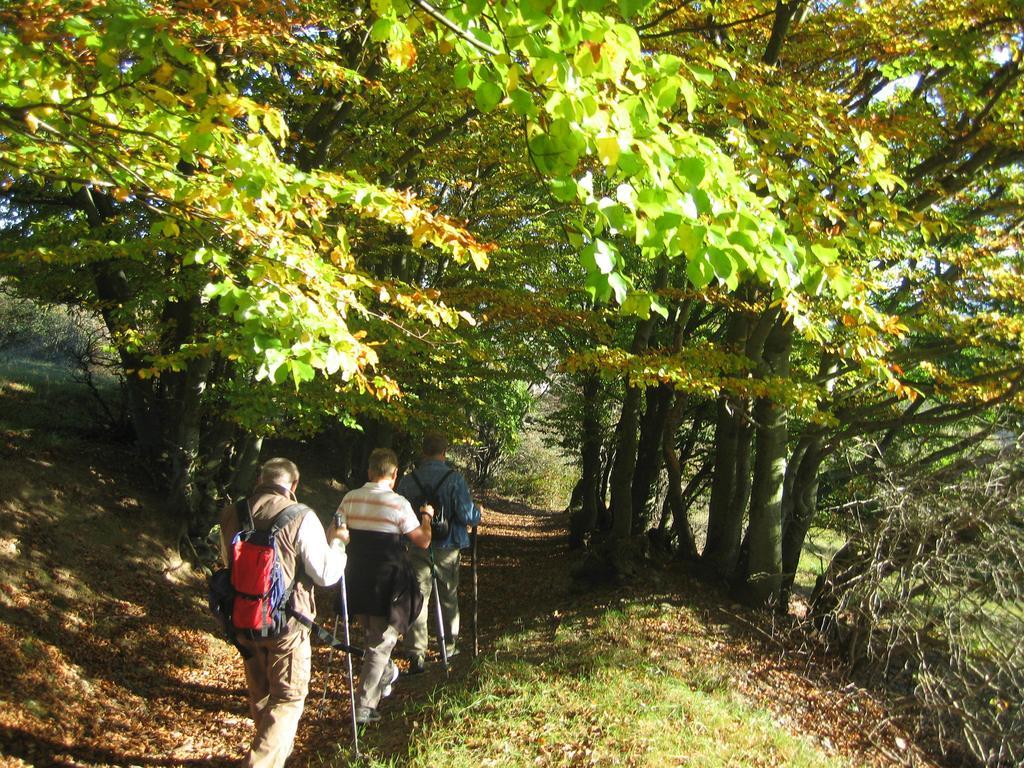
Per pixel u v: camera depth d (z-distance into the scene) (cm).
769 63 734
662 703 570
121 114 372
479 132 1004
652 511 1675
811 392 757
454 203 1301
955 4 710
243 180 343
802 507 1080
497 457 3038
